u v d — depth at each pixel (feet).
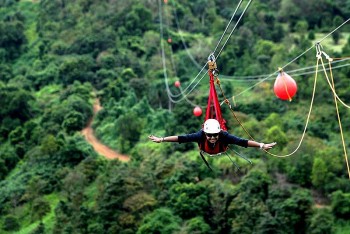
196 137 53.26
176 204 180.04
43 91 313.32
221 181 199.31
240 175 201.57
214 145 52.85
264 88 284.41
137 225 175.94
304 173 198.18
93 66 324.60
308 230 172.55
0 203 215.92
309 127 244.22
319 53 62.49
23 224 203.31
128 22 360.69
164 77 314.76
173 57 342.44
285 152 207.21
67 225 182.50
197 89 305.32
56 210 194.90
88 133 267.18
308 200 176.14
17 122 274.16
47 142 235.40
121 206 181.98
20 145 256.73
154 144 238.07
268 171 201.77
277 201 178.91
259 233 167.53
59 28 375.04
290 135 226.79
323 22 362.94
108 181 192.95
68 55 346.54
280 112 263.70
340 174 200.75
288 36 341.62
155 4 386.52
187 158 211.41
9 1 424.46
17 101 278.05
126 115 254.27
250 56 327.26
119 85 293.64
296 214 173.88
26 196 213.66
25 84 315.17
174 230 171.32
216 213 177.06
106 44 343.05
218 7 402.93
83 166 217.97
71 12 381.40
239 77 305.32
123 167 206.08
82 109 276.82
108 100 285.84
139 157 229.45
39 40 373.81
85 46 346.13
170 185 192.85
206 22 388.57
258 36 349.20
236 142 52.44
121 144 248.93
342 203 180.86
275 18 370.32
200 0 402.11
